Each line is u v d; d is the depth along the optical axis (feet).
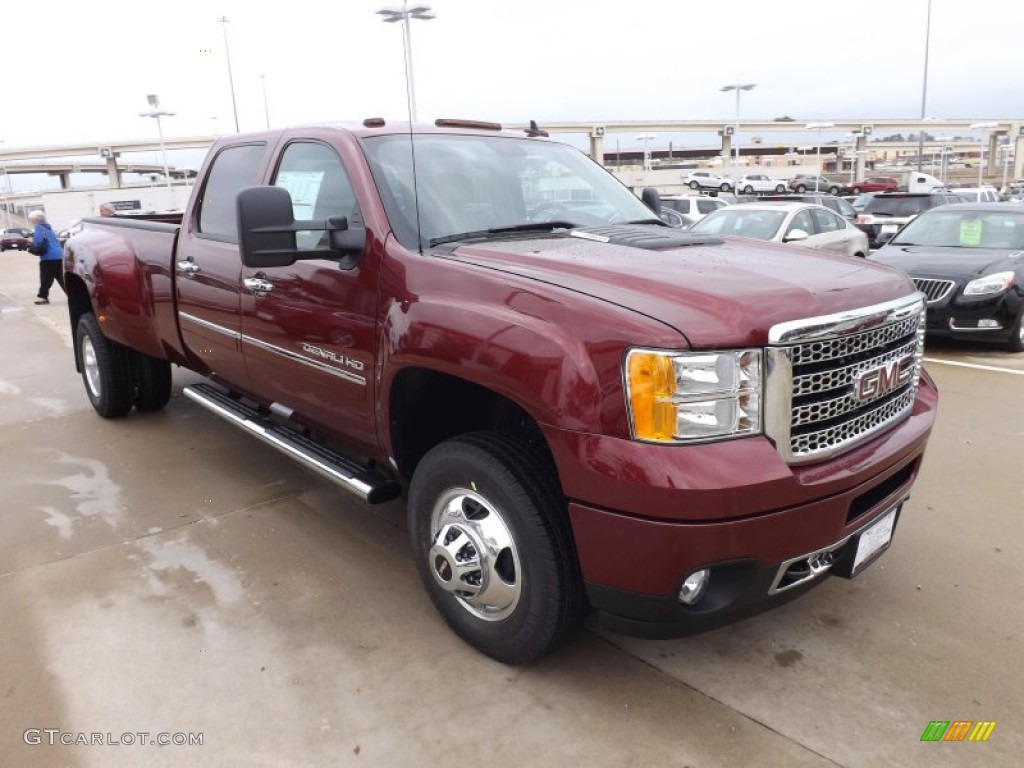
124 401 19.67
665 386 7.68
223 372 14.89
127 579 11.96
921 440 9.80
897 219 54.90
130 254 16.94
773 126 256.52
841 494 8.44
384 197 10.82
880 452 9.00
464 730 8.66
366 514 14.29
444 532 9.80
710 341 7.75
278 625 10.69
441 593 10.24
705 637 10.43
